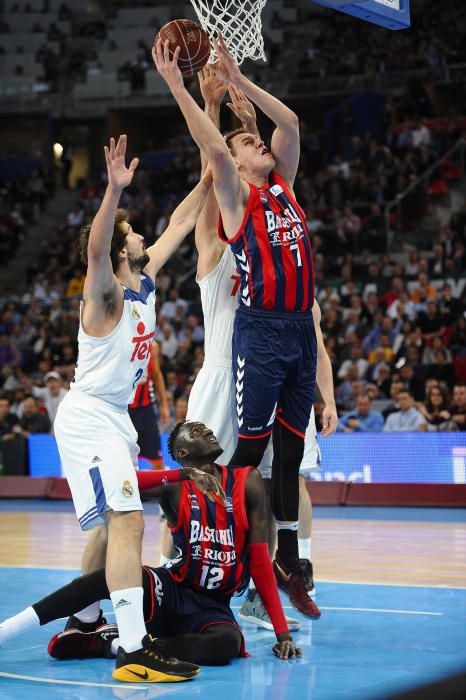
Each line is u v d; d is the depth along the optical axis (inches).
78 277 1068.5
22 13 1551.4
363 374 705.0
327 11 1353.3
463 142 958.4
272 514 256.7
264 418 229.6
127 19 1499.8
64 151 1405.0
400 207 936.3
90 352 211.8
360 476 617.9
